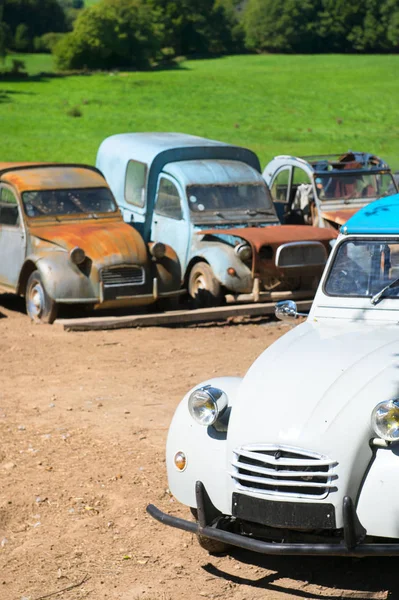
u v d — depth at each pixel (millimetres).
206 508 9125
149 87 127562
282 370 9422
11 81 135875
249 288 23578
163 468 12570
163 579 9586
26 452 13266
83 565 9945
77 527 10859
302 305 23547
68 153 69625
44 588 9430
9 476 12336
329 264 11086
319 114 102062
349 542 8203
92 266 22234
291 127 90312
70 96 115062
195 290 24766
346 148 75125
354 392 8797
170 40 198500
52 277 22125
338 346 9758
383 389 8734
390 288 10609
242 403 9156
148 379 17359
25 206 23594
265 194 26234
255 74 149000
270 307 23125
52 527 10883
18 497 11633
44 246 22922
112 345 20375
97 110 101188
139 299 22750
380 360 9250
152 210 26750
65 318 23312
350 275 10906
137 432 14125
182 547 10344
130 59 166375
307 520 8453
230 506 8914
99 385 16984
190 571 9773
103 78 142125
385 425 8312
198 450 9328
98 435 14000
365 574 9531
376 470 8375
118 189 28219
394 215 10977
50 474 12414
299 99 115188
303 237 23297
